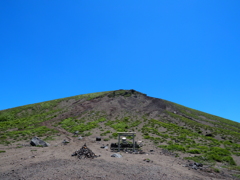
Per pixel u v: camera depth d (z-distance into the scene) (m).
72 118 65.38
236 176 14.09
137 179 11.18
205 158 19.81
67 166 13.44
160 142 31.27
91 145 27.17
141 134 40.47
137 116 69.06
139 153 21.86
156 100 97.12
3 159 16.33
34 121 62.31
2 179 10.60
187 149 25.56
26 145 26.11
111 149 24.12
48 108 85.81
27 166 13.60
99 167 13.52
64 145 26.52
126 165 14.77
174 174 12.98
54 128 50.22
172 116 71.50
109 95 100.88
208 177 13.18
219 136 46.41
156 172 13.09
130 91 107.81
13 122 62.19
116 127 49.22
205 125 64.50
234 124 81.00
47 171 12.08
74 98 100.94
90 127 49.00
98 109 77.81
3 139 33.41
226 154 23.02
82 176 11.07
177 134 41.53
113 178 11.03
